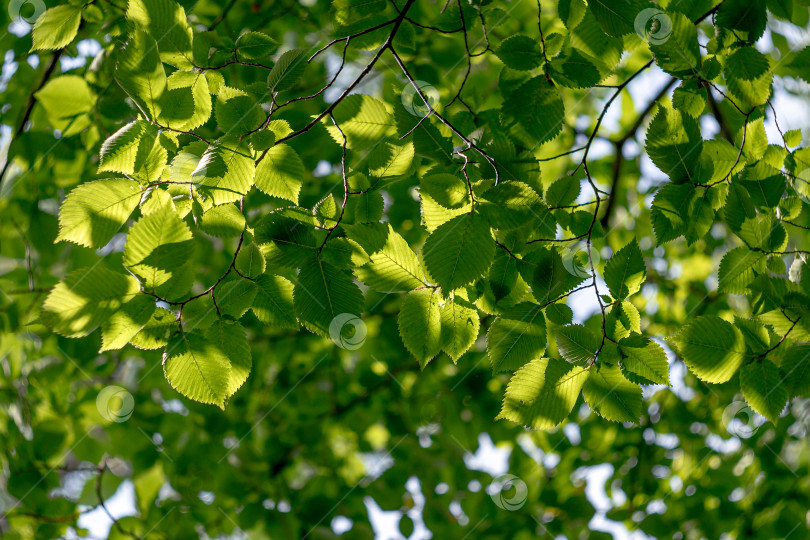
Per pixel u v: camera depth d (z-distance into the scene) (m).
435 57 2.72
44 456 3.06
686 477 3.94
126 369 3.57
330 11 2.35
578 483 3.89
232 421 3.64
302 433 3.63
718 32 2.27
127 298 2.12
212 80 2.25
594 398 2.22
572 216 2.32
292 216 2.20
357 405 3.80
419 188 2.17
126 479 3.40
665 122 2.22
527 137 2.30
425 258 2.16
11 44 2.85
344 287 2.20
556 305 2.24
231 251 3.43
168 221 2.12
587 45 2.31
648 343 2.21
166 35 2.17
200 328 2.17
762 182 2.28
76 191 2.13
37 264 3.12
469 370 3.73
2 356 3.21
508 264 2.24
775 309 2.26
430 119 2.26
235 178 2.17
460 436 3.68
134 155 2.14
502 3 2.73
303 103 2.72
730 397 3.72
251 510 3.32
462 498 3.50
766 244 2.28
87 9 2.49
